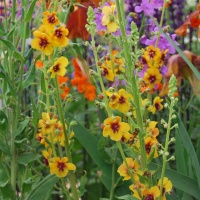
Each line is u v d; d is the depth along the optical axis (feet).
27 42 4.37
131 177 2.41
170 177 2.80
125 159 2.41
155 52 2.68
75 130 3.04
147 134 2.44
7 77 2.51
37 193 2.61
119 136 2.35
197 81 3.76
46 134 2.62
